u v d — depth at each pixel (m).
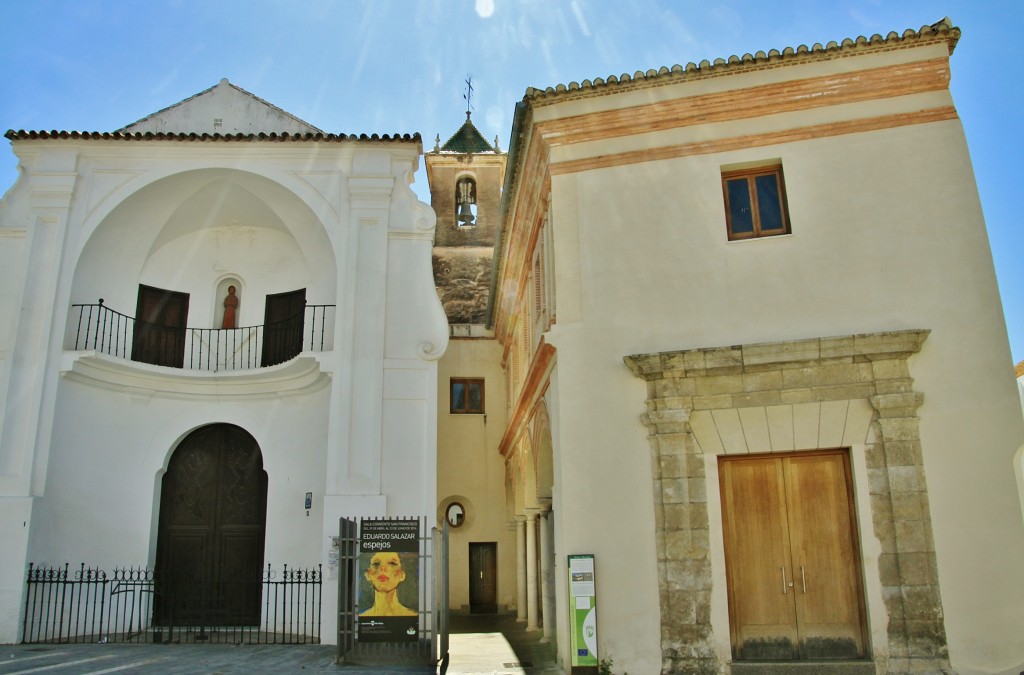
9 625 12.21
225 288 16.16
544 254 12.95
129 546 14.16
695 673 9.74
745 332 10.66
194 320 15.70
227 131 15.20
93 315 14.21
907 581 9.51
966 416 9.84
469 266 26.06
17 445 12.88
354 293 13.57
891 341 10.02
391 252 13.94
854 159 10.91
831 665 9.55
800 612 9.93
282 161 14.35
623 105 11.58
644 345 10.88
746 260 10.90
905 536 9.62
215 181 14.71
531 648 13.49
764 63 11.13
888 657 9.46
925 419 9.89
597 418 10.75
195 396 15.13
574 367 10.96
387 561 10.77
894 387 9.99
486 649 13.38
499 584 22.55
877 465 9.91
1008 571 9.37
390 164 14.32
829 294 10.55
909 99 11.00
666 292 11.00
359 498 12.64
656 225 11.26
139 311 15.18
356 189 14.09
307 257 15.12
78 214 14.00
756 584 10.08
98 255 14.34
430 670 10.24
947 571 9.47
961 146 10.74
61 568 13.08
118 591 12.69
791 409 10.27
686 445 10.41
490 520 22.97
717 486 10.29
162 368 14.53
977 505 9.58
